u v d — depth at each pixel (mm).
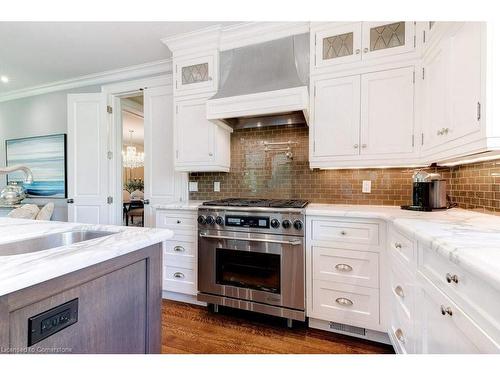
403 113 1905
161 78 3049
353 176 2381
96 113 3264
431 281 1058
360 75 2012
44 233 1178
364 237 1805
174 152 2639
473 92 1189
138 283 1007
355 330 1883
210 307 2326
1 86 3760
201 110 2529
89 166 3275
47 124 3803
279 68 2248
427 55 1733
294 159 2590
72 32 2424
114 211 3363
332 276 1888
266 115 2465
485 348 693
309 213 1931
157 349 1094
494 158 1533
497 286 609
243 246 2090
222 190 2855
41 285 667
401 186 2234
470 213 1685
